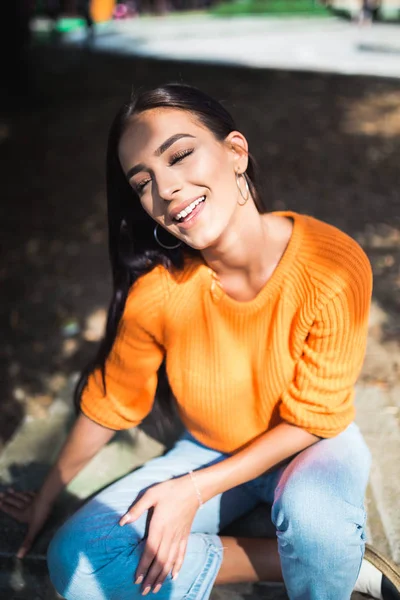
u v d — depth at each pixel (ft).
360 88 36.45
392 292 14.43
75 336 14.11
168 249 6.22
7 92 35.53
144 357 6.53
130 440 8.46
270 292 5.89
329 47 54.95
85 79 40.16
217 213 5.65
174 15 93.56
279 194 21.39
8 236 19.63
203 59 47.73
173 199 5.57
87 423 6.87
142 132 5.58
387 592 6.25
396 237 17.61
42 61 47.06
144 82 39.09
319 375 5.87
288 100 34.06
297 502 5.63
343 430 6.05
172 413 7.65
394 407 8.85
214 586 6.80
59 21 75.05
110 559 5.98
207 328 6.13
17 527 7.47
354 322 5.81
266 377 6.08
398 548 6.82
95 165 25.54
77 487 7.88
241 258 5.88
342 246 5.86
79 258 17.85
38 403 12.11
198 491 5.93
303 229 6.00
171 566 5.90
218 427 6.44
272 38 62.69
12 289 16.33
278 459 5.98
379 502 7.34
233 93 35.94
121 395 6.77
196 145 5.56
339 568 5.66
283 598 6.66
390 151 25.35
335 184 22.13
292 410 5.93
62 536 6.20
